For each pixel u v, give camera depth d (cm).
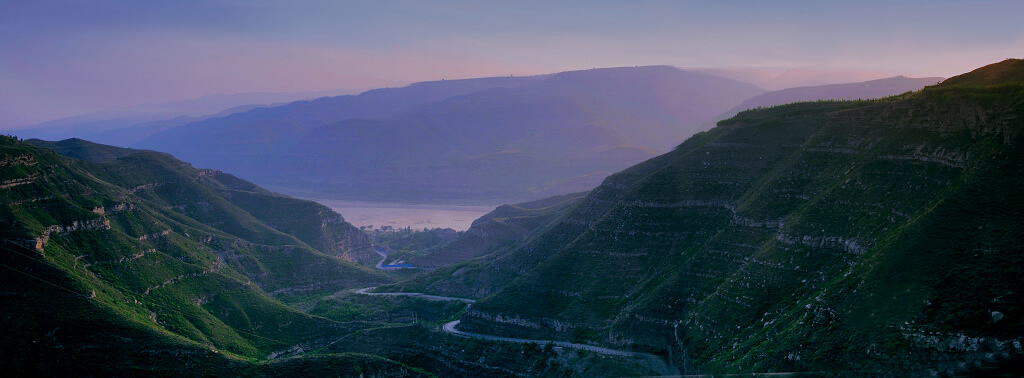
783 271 18638
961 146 16888
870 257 15550
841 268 17125
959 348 12419
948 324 12800
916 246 14575
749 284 19100
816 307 15412
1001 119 16000
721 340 18038
